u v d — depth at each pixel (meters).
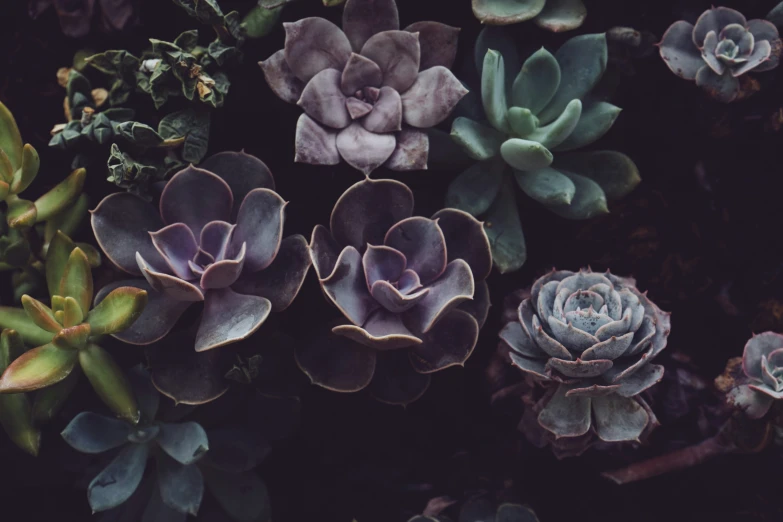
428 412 0.82
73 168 0.78
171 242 0.73
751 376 0.77
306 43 0.75
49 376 0.71
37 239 0.78
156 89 0.76
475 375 0.82
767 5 0.80
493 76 0.74
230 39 0.77
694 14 0.80
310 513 0.81
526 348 0.75
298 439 0.82
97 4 0.79
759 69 0.78
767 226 0.81
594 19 0.80
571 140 0.78
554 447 0.77
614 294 0.73
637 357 0.73
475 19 0.81
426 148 0.75
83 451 0.74
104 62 0.79
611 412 0.74
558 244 0.82
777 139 0.80
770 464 0.80
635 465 0.80
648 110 0.82
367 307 0.73
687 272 0.83
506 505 0.78
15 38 0.81
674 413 0.81
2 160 0.74
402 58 0.76
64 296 0.73
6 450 0.78
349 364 0.74
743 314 0.82
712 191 0.81
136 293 0.71
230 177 0.75
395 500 0.81
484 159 0.77
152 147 0.77
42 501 0.80
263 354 0.76
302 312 0.78
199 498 0.75
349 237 0.74
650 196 0.82
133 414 0.73
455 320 0.74
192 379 0.74
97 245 0.79
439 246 0.73
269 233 0.73
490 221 0.79
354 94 0.76
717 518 0.81
